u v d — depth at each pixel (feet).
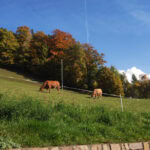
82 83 152.05
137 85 257.55
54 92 69.15
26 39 206.08
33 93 54.54
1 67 179.63
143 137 23.93
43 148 16.28
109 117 27.89
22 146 16.62
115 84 151.94
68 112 28.45
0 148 15.40
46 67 169.27
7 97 28.48
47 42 184.14
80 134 21.13
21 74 163.94
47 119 24.43
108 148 19.13
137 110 44.50
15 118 22.33
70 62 150.41
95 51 166.71
